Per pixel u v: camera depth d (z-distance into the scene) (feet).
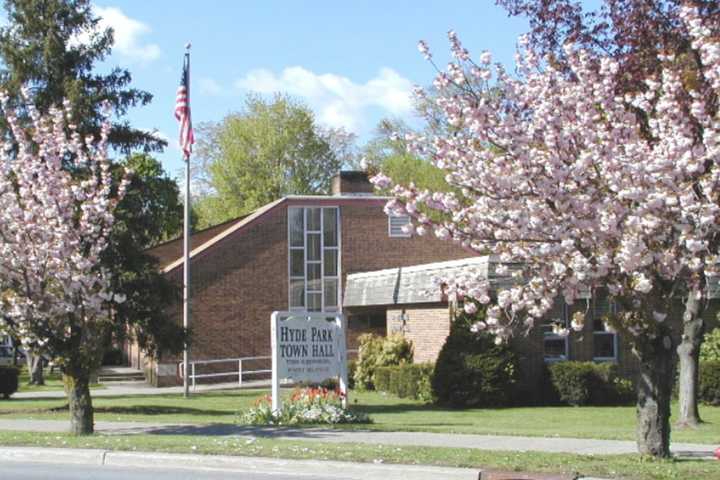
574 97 42.96
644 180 39.68
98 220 65.21
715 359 90.17
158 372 124.47
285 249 133.28
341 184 139.54
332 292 134.41
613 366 88.94
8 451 53.06
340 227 135.23
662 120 42.50
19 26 94.63
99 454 50.98
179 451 50.37
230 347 129.29
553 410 83.35
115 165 90.99
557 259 41.39
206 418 75.31
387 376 104.78
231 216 213.87
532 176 40.91
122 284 87.25
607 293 49.06
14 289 60.80
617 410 83.05
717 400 86.79
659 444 44.98
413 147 44.96
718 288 74.79
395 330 113.29
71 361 60.85
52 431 63.98
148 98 99.71
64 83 92.58
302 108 221.46
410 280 108.06
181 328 93.04
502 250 43.29
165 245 155.22
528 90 44.29
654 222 38.81
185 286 107.14
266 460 46.96
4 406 90.68
